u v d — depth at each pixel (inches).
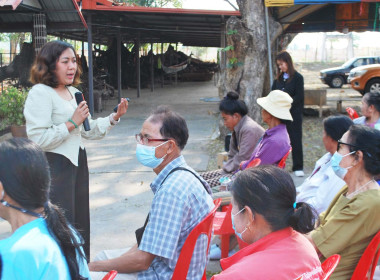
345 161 94.7
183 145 96.7
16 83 556.1
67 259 61.7
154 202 88.0
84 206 132.6
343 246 90.2
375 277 101.1
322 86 864.3
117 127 426.6
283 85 250.2
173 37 885.2
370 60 810.8
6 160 58.6
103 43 1031.6
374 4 376.2
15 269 56.2
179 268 88.9
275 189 66.8
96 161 298.5
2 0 362.9
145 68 924.0
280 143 153.3
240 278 62.2
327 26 398.6
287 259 64.3
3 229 183.5
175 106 593.9
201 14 457.7
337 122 125.3
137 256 87.4
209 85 1007.6
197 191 90.9
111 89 695.7
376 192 91.0
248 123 169.0
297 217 65.9
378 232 86.6
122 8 455.8
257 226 68.6
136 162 294.2
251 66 331.0
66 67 119.6
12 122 328.8
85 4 448.1
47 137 115.6
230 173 174.1
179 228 86.6
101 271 90.1
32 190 59.2
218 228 131.6
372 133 93.1
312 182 131.2
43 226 60.9
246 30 326.3
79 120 119.5
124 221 193.3
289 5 310.3
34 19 424.5
